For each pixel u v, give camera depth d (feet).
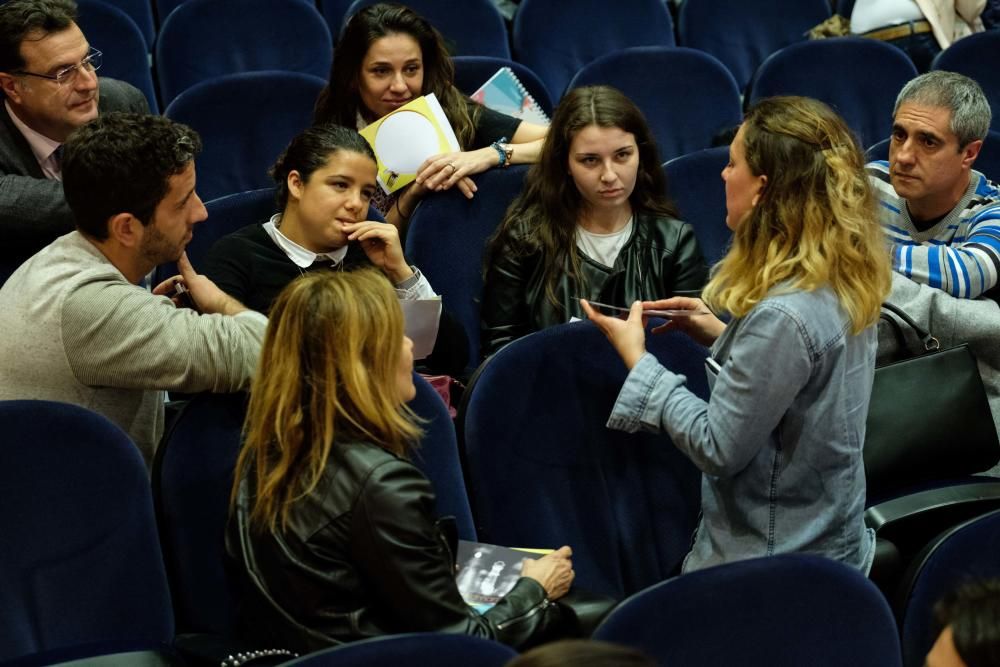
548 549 8.48
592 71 15.31
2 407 7.11
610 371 8.69
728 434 7.13
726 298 7.25
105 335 7.60
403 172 11.48
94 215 7.82
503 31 17.33
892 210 10.97
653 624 6.12
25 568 7.12
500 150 11.60
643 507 8.73
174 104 13.19
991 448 9.42
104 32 15.92
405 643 5.65
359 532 6.40
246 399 7.72
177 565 7.57
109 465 7.33
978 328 10.07
